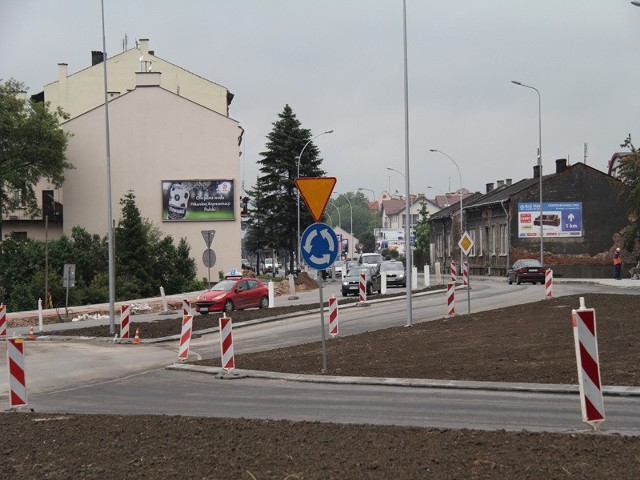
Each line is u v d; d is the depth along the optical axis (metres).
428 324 29.27
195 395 17.02
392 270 63.97
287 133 91.12
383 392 15.86
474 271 93.12
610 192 78.75
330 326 28.23
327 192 18.34
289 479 8.59
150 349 28.75
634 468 8.43
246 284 44.72
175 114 72.44
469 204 97.44
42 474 9.51
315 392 16.39
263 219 91.31
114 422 13.20
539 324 24.86
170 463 9.72
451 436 10.52
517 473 8.33
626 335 20.50
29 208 70.81
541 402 13.77
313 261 18.70
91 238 60.41
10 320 44.22
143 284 58.16
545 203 78.75
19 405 15.64
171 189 72.25
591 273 76.81
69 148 71.69
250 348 27.53
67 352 28.14
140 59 79.06
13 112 65.00
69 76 82.38
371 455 9.53
